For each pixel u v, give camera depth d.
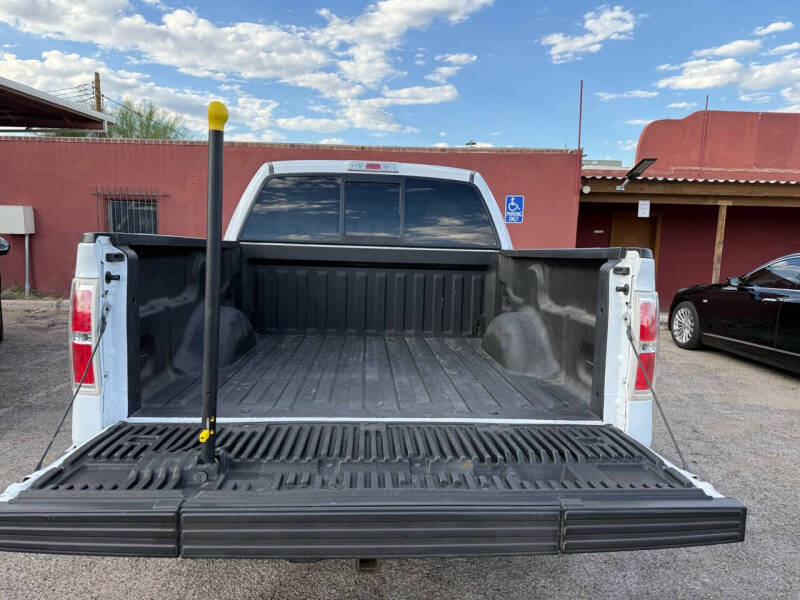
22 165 11.44
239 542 1.56
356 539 1.58
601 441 2.06
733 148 13.79
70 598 2.47
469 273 3.84
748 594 2.61
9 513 1.53
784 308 6.49
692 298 8.41
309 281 3.75
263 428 2.08
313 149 11.29
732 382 6.68
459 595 2.56
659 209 13.80
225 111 1.64
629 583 2.69
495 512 1.60
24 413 4.87
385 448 1.92
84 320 1.99
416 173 3.75
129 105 21.11
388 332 3.82
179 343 2.68
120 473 1.74
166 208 11.59
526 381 2.79
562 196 11.61
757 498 3.60
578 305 2.57
